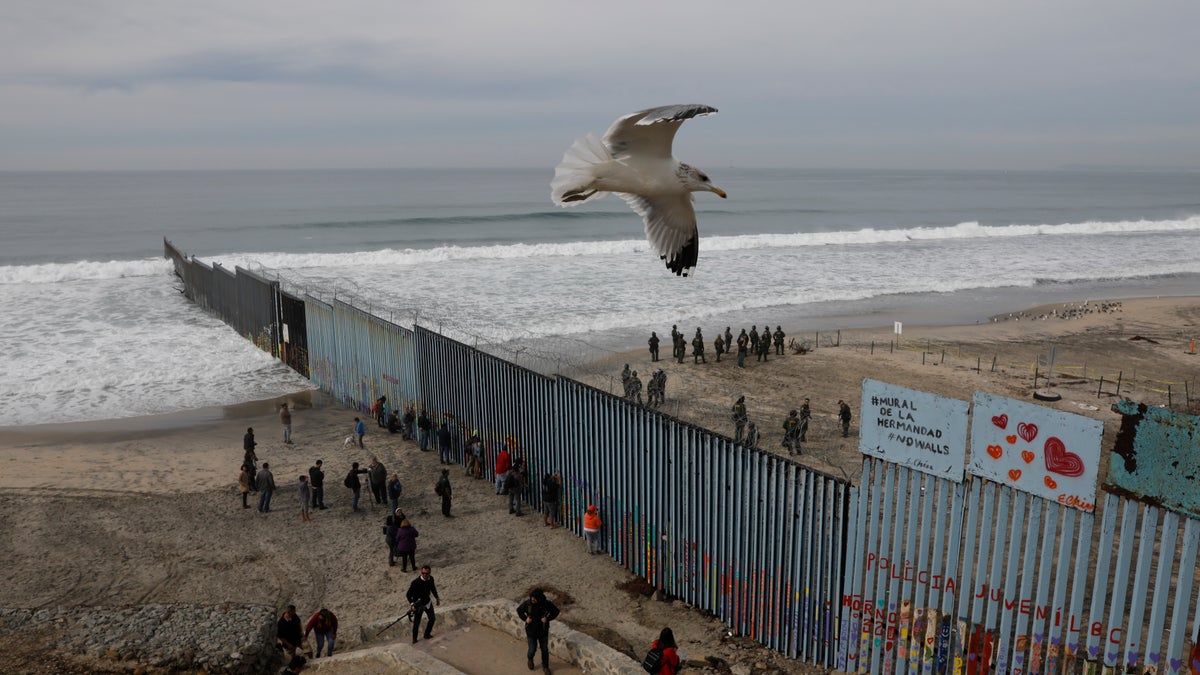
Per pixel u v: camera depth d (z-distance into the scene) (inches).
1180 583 441.4
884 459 568.7
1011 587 514.6
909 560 567.2
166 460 1121.4
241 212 5782.5
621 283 2452.0
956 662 546.9
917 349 1665.8
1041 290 2519.7
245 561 839.1
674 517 752.3
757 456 661.9
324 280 2411.4
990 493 519.8
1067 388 1375.5
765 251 3358.8
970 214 6210.6
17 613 690.8
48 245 3737.7
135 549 858.1
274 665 644.7
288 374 1552.7
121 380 1488.7
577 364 1349.7
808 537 628.7
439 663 565.0
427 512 962.1
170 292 2283.5
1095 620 477.1
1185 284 2664.9
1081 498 470.3
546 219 4852.4
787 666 640.4
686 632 700.0
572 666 603.8
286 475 1073.5
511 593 770.8
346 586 790.5
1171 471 432.8
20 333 1784.0
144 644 638.5
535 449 956.6
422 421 1162.0
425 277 2519.7
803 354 1624.0
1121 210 6889.8
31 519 921.5
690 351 1664.6
